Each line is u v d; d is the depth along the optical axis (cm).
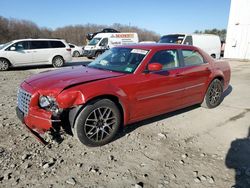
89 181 298
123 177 307
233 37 1850
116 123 392
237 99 683
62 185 289
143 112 428
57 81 375
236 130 457
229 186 293
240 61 1773
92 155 356
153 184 294
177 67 479
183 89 487
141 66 420
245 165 338
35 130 376
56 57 1444
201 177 309
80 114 353
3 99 638
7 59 1277
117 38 2027
